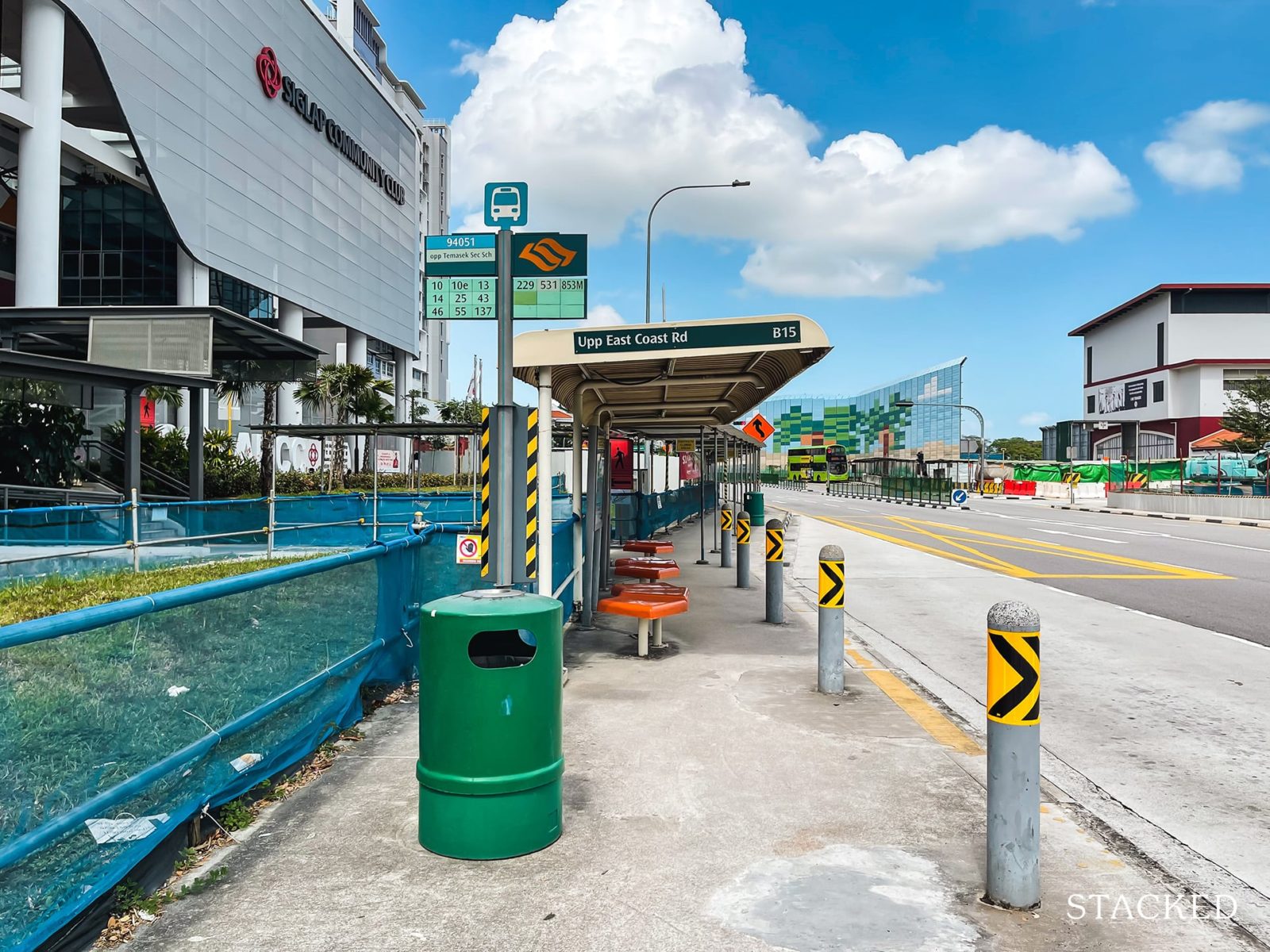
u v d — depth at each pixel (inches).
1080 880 151.2
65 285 1815.9
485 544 248.2
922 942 129.3
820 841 164.2
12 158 1375.5
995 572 646.5
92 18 1352.1
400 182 2773.1
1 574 425.7
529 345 276.8
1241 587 562.6
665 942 128.3
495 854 155.2
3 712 130.0
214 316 792.9
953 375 3673.7
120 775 136.4
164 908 138.4
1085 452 3727.9
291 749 196.1
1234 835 174.9
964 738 229.9
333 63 2262.6
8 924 117.0
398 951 125.8
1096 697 288.8
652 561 449.1
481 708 154.8
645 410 430.3
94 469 984.3
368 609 246.4
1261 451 2003.0
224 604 167.8
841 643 275.1
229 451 1272.1
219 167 1722.4
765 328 263.7
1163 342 3371.1
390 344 2723.9
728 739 226.7
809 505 1961.1
